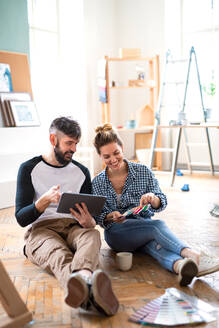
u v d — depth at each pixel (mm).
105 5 6332
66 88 5996
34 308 1818
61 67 5926
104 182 2465
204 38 5922
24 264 2404
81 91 6082
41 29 5625
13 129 4449
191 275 1973
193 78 6027
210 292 1950
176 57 6145
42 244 2146
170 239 2168
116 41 6582
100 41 6289
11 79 4781
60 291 1997
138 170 2477
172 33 6125
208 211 3701
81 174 2406
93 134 6262
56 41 5844
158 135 6160
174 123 5043
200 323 1645
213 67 5883
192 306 1784
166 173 5582
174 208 3850
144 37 6383
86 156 6094
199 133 6066
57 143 2227
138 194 2475
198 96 6012
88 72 6133
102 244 2785
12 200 4215
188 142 6180
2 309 1799
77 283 1648
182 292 1929
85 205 2162
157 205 2395
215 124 4641
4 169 4320
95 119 6297
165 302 1815
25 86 4961
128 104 6684
